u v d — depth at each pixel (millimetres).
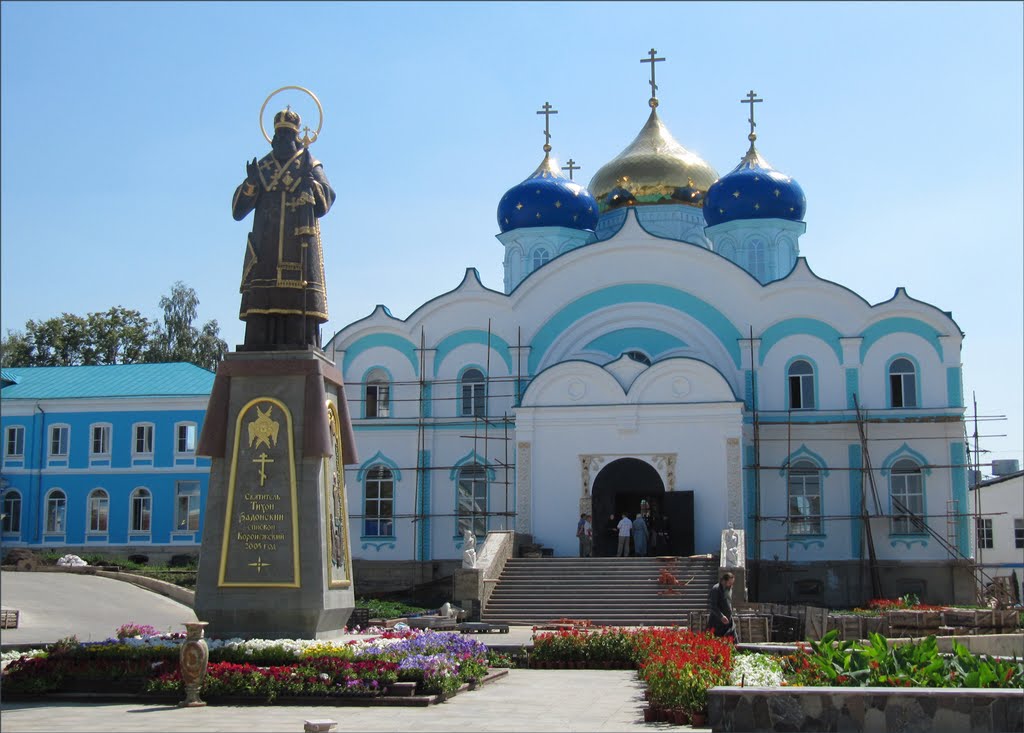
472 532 50875
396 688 20109
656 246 51281
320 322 25125
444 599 49094
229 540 23469
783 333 49938
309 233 24766
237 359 24047
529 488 47156
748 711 14719
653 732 16859
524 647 27531
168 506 61562
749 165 57375
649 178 59781
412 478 51719
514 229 58625
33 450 63094
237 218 25125
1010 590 47219
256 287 24484
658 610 38688
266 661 21125
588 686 22766
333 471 24656
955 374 48688
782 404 49500
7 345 87188
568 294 51844
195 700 19578
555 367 47625
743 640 28688
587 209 58750
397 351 52875
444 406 52094
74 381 64938
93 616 39844
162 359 87688
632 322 51219
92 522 62281
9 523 62594
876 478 48594
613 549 47562
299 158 25094
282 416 23781
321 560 23328
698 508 45906
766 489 48812
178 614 41562
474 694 21375
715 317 50562
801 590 48219
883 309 49281
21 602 41781
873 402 49031
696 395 46688
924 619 32125
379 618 39156
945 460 48344
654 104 62562
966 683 15852
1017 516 69188
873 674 16422
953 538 47719
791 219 56438
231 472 23719
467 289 52531
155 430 62375
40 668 20953
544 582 41250
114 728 16922
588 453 47000
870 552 47219
